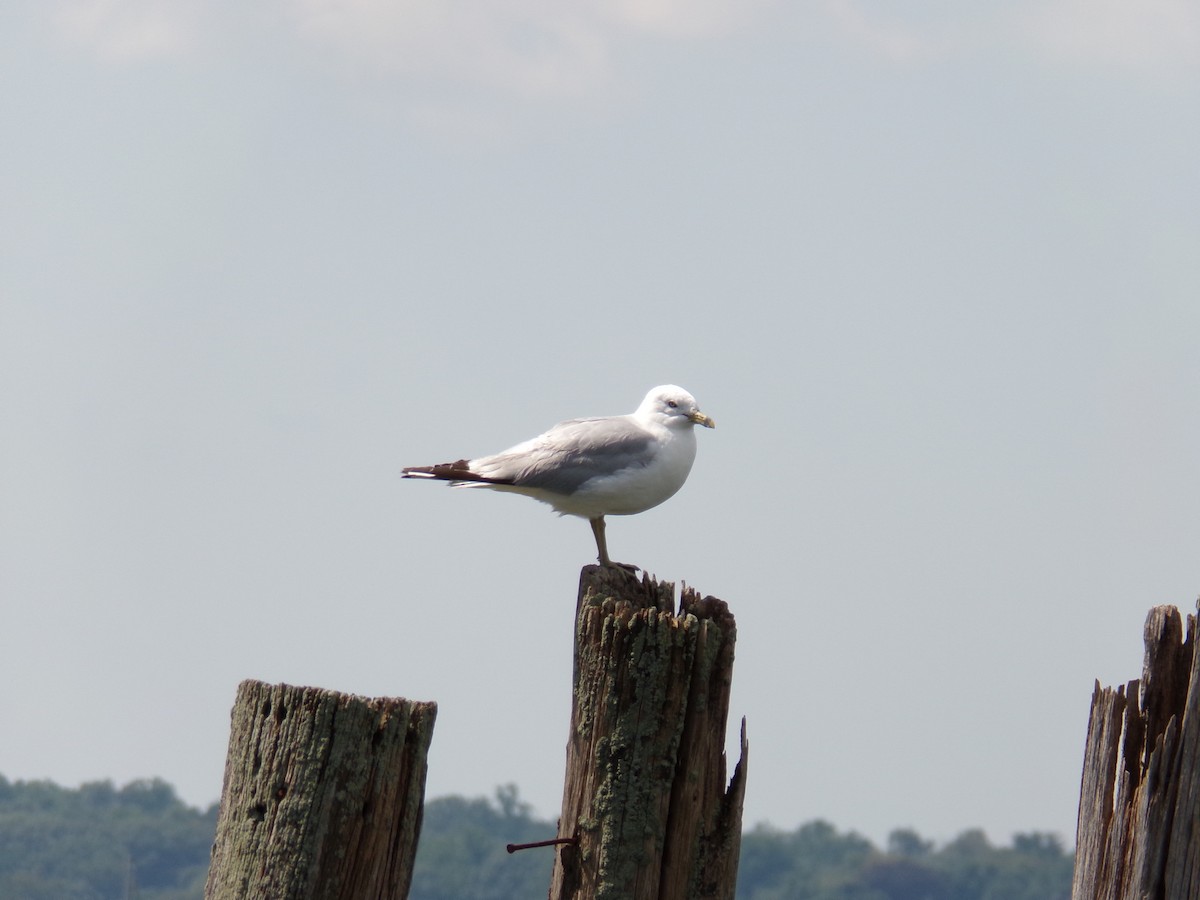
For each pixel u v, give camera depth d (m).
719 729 13.48
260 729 11.88
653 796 13.27
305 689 11.81
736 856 13.51
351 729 11.73
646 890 13.23
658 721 13.30
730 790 13.48
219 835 11.96
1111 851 12.36
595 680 13.43
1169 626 12.42
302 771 11.70
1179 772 12.03
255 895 11.62
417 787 11.95
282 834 11.66
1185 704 12.31
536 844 13.29
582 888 13.34
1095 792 12.57
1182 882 11.97
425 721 11.94
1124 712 12.49
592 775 13.38
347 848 11.70
